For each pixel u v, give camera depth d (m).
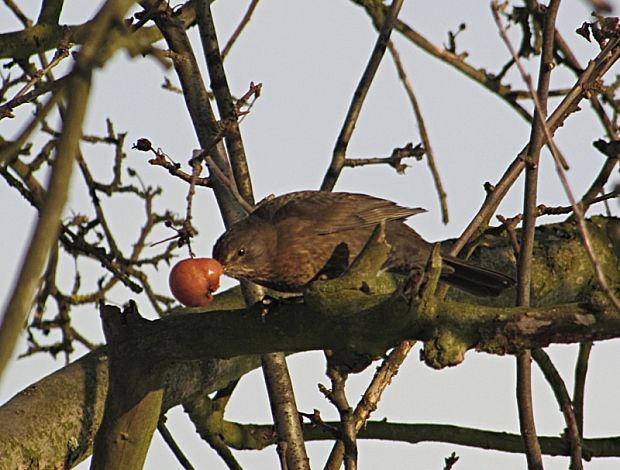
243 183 11.54
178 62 11.48
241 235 10.77
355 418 9.89
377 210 11.28
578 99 9.48
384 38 12.38
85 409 9.86
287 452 10.36
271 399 10.56
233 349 8.61
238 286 12.17
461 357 7.43
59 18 12.88
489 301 12.19
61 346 14.22
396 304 7.48
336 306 7.76
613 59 9.62
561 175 7.26
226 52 13.30
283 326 8.23
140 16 11.15
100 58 5.32
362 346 7.90
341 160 12.28
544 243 12.55
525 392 9.79
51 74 13.37
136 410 9.14
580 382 12.90
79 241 13.72
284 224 10.91
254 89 9.88
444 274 10.76
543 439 13.09
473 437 13.03
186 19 12.95
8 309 4.75
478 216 10.22
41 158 13.72
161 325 8.93
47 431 9.60
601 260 12.47
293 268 10.92
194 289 8.65
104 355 10.33
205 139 11.40
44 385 9.95
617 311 7.20
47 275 14.05
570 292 12.39
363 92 12.36
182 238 8.84
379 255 7.81
